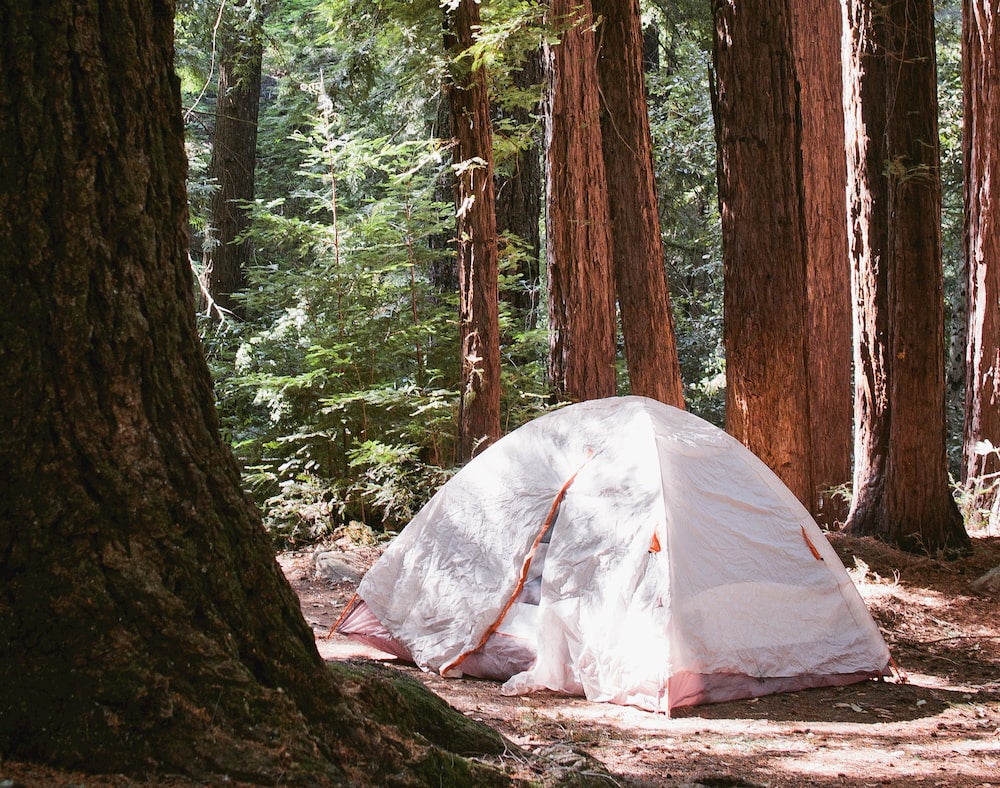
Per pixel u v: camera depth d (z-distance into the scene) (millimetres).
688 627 6094
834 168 12375
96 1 2436
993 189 11820
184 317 2645
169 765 2291
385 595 7215
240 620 2562
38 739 2223
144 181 2518
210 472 2607
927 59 9750
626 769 4512
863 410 10617
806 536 6773
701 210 20000
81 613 2297
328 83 11664
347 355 11047
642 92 10773
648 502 6438
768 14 9461
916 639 7906
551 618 6453
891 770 4742
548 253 10938
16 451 2303
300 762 2459
